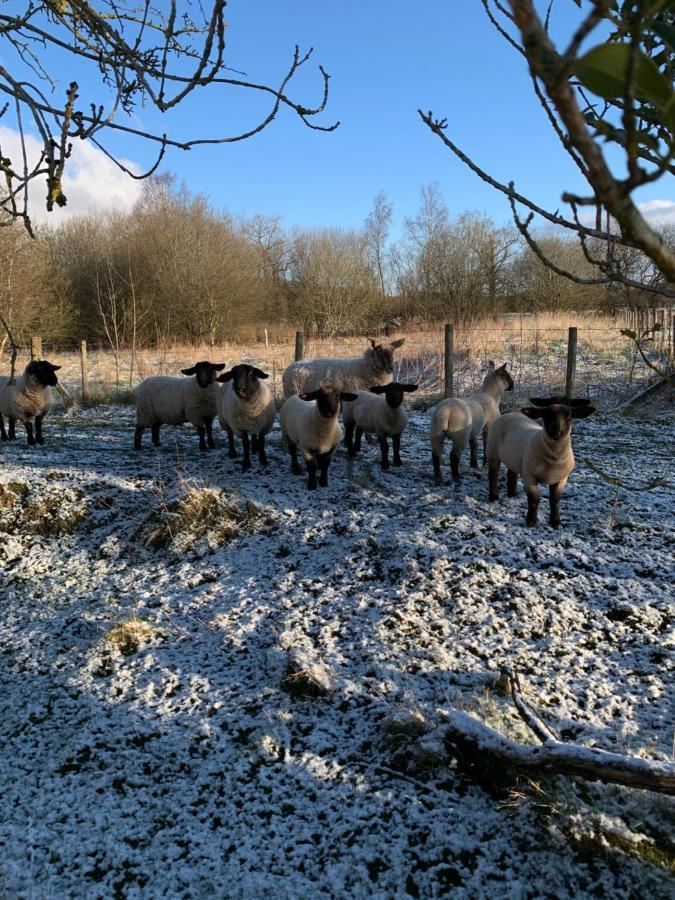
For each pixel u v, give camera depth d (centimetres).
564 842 287
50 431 1138
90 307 3219
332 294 3794
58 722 401
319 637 457
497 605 468
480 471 777
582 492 664
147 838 314
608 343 1844
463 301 3384
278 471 794
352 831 309
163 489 732
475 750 330
